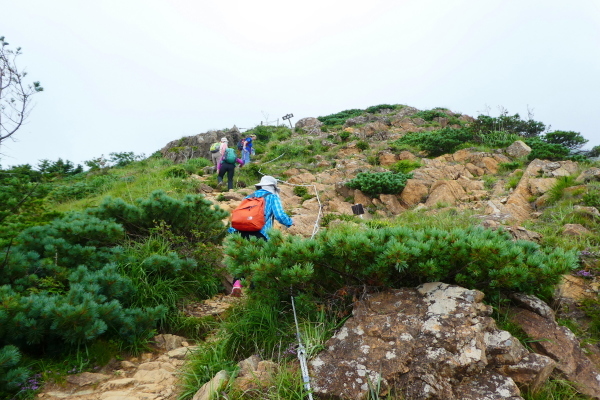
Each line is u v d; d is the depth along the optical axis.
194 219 6.32
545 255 3.81
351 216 9.74
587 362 3.12
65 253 4.59
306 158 20.67
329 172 16.44
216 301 5.28
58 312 3.39
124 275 4.64
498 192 11.45
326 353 3.18
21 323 3.31
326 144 24.25
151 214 6.04
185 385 3.26
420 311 3.28
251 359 3.45
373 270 3.62
